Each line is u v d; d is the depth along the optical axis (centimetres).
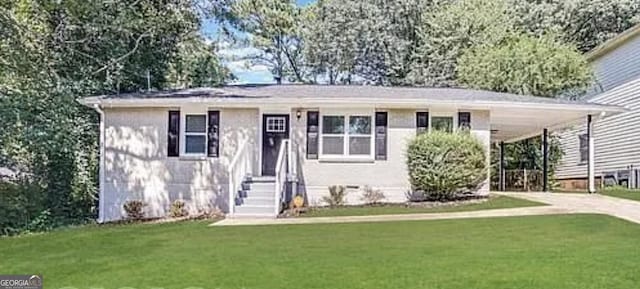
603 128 2798
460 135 1820
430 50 3803
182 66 2864
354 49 4069
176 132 1928
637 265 874
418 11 4000
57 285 872
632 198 1817
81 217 2223
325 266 925
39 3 2045
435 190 1817
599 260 912
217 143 1917
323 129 1909
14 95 1925
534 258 941
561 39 3472
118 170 1936
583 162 2961
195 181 1912
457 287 789
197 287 823
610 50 2762
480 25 3644
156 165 1925
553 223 1297
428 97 1927
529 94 2919
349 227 1348
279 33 3309
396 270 887
